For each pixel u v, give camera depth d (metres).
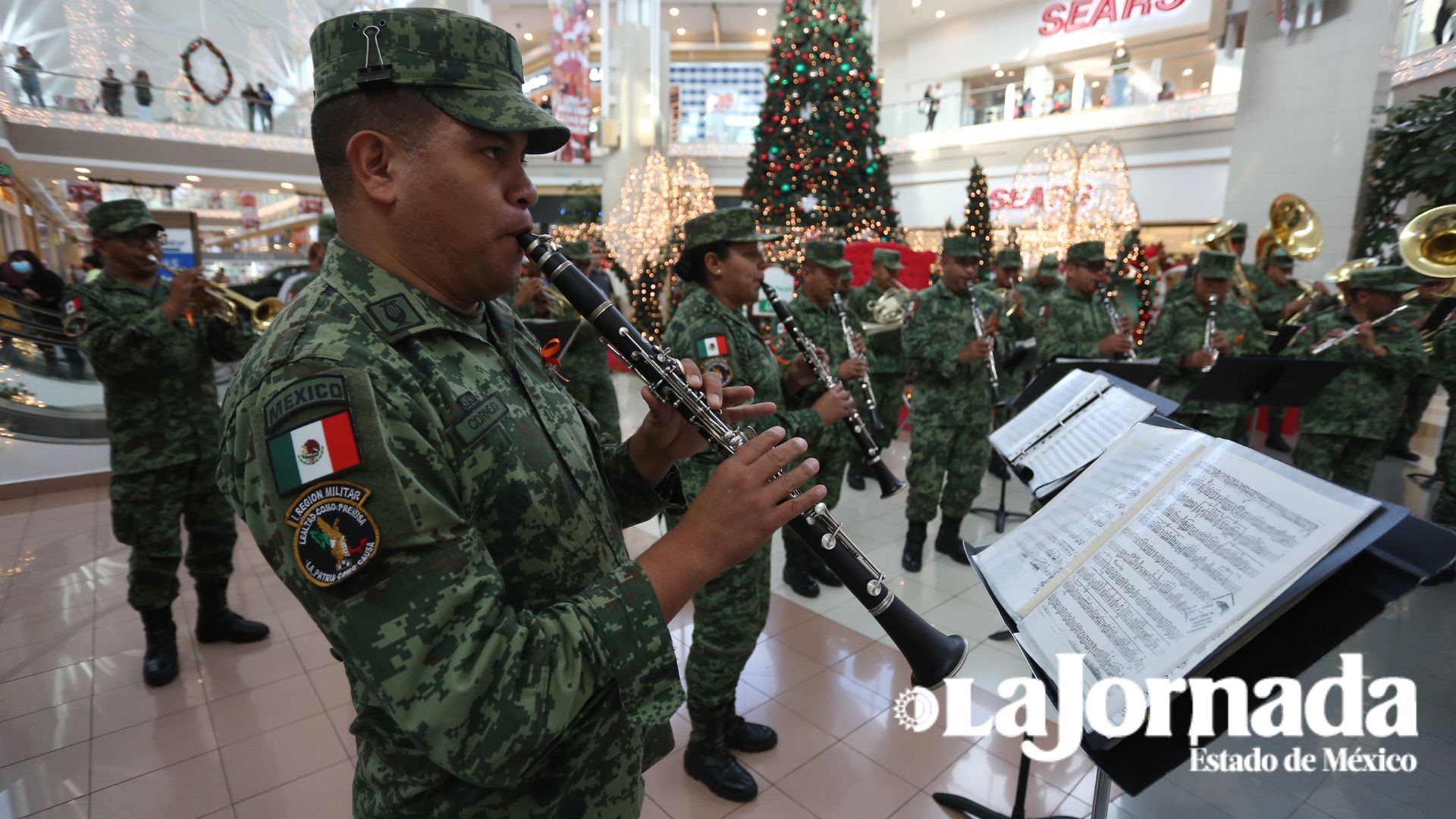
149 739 2.35
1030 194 13.34
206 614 2.92
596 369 4.39
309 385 0.71
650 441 1.15
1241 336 4.71
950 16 15.87
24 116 9.70
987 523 4.38
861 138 9.95
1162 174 12.17
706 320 2.17
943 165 14.97
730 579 2.02
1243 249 6.41
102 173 10.68
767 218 10.09
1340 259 6.46
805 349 2.54
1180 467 1.12
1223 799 2.02
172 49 12.09
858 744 2.32
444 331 0.84
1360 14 6.27
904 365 5.36
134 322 2.53
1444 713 2.41
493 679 0.69
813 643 2.95
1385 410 3.78
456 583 0.70
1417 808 1.97
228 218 19.16
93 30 11.54
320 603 0.69
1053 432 1.77
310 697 2.59
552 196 16.95
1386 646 2.85
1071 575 1.11
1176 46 13.59
